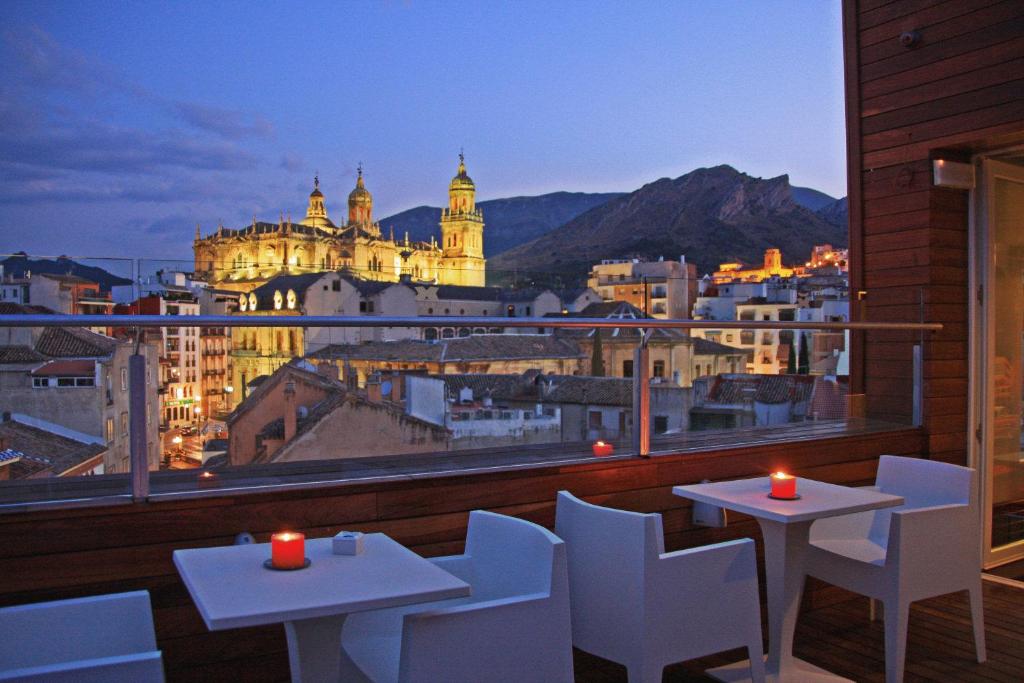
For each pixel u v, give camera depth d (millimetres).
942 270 4961
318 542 2332
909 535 3244
